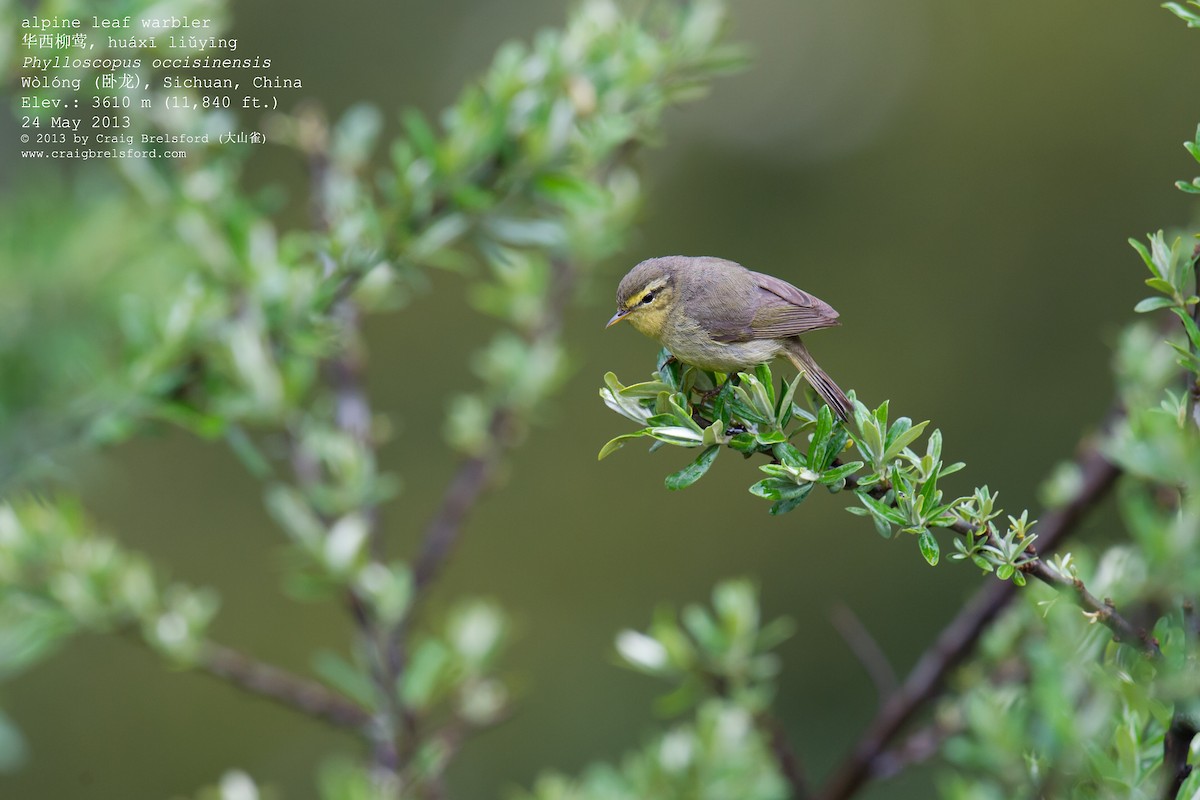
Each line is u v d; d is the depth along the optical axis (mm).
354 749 21344
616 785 8734
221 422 8281
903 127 26062
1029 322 24891
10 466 6965
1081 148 25422
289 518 9227
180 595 9148
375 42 25562
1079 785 5406
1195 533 4645
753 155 25938
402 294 10578
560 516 24484
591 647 23219
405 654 9578
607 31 9242
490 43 25609
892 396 24375
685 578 23891
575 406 24812
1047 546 8688
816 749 21656
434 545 10078
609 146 9203
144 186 9430
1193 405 5098
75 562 8727
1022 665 8555
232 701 21719
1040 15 25938
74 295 6703
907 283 25234
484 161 8672
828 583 23234
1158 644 4891
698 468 5770
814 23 26625
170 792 20906
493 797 21172
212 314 8203
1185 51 25266
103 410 7531
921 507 5254
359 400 10352
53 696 21219
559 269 11141
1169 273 5238
